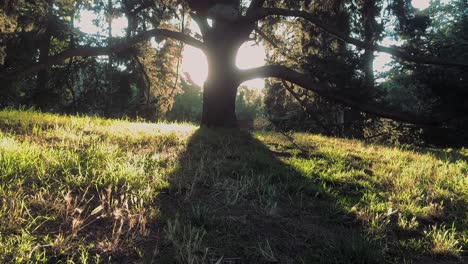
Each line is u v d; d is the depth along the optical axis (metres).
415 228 4.90
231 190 5.24
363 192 6.23
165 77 21.03
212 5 12.74
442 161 10.16
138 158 5.99
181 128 11.83
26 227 3.44
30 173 4.70
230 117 14.76
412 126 13.79
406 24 13.88
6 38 16.27
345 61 13.73
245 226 4.30
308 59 14.74
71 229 3.62
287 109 19.50
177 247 3.51
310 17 13.54
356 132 15.58
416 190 6.51
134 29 17.27
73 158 5.46
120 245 3.47
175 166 6.01
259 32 18.25
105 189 4.58
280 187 5.77
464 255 4.41
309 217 4.90
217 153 7.61
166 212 4.27
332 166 7.66
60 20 20.45
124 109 21.38
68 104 23.70
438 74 11.36
